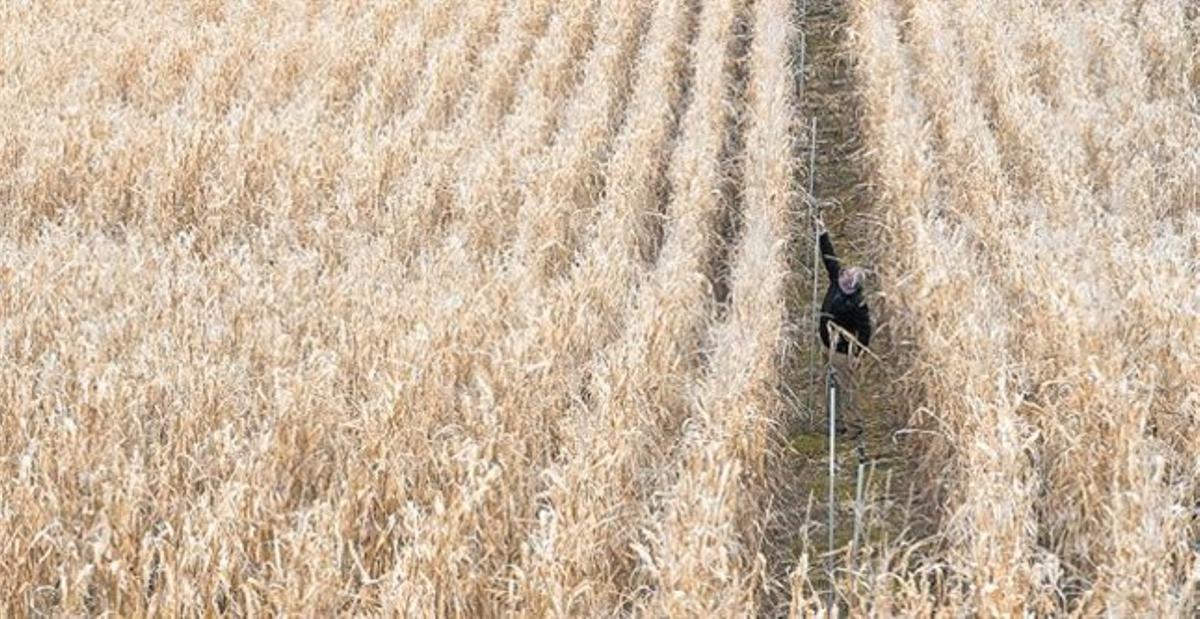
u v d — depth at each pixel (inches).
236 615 329.1
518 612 333.4
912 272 525.7
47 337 473.4
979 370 432.1
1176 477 393.1
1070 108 695.7
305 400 399.5
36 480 357.4
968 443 403.9
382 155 673.6
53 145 679.7
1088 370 414.6
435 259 561.3
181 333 473.1
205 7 971.3
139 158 669.3
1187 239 544.7
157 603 320.8
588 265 528.4
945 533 365.1
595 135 703.1
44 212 650.8
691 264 543.5
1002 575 321.7
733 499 369.4
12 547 333.7
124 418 404.8
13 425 397.1
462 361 450.6
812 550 411.8
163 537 346.3
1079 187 597.9
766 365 467.8
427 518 354.9
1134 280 493.4
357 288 511.8
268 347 459.2
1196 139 655.1
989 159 631.2
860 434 492.7
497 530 365.1
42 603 336.5
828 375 510.3
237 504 348.2
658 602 331.6
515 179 653.3
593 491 363.9
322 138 703.7
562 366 454.6
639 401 430.9
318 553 326.0
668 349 467.8
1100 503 373.7
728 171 700.0
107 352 458.6
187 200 657.0
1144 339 462.0
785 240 586.2
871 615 317.1
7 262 522.0
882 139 692.1
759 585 386.6
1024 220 579.2
